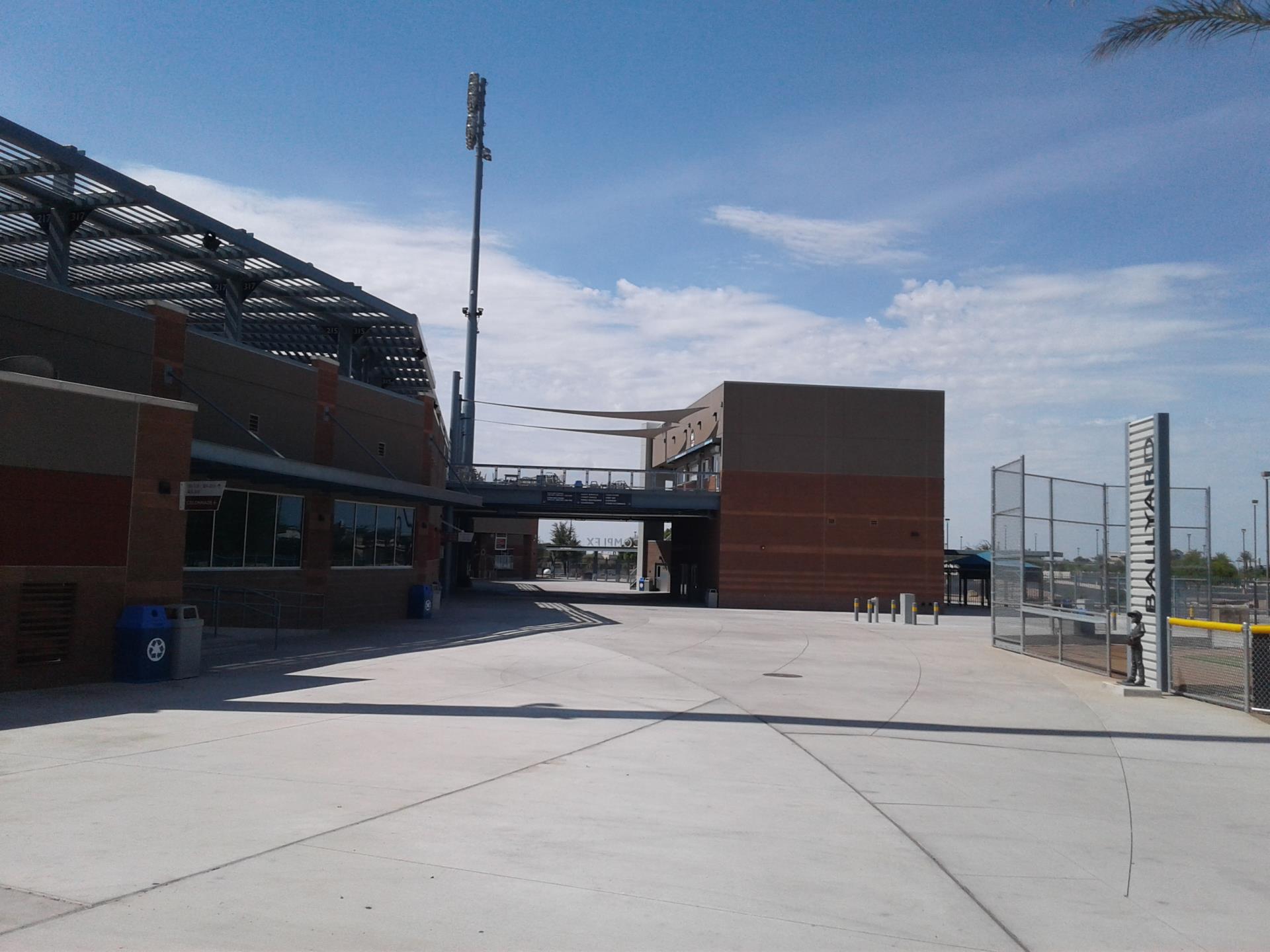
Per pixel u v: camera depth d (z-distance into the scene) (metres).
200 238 23.62
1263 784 9.76
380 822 7.16
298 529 25.69
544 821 7.38
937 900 5.98
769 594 47.44
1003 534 25.95
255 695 13.65
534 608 38.22
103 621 14.78
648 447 66.69
